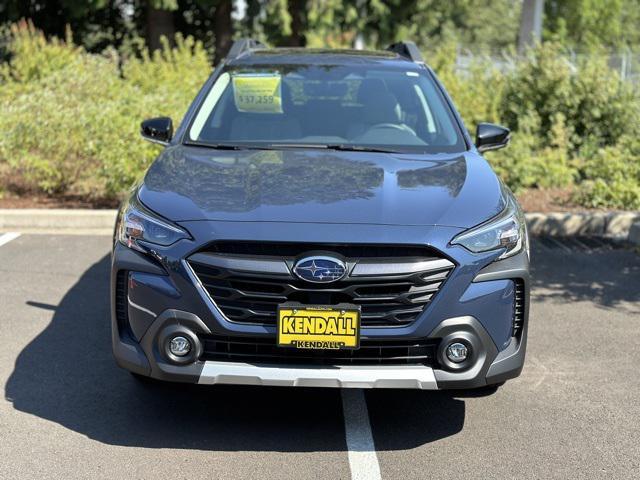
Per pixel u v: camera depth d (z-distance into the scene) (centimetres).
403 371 364
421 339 366
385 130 498
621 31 4706
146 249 373
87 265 685
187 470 363
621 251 774
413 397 445
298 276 358
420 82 545
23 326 543
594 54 1180
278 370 362
